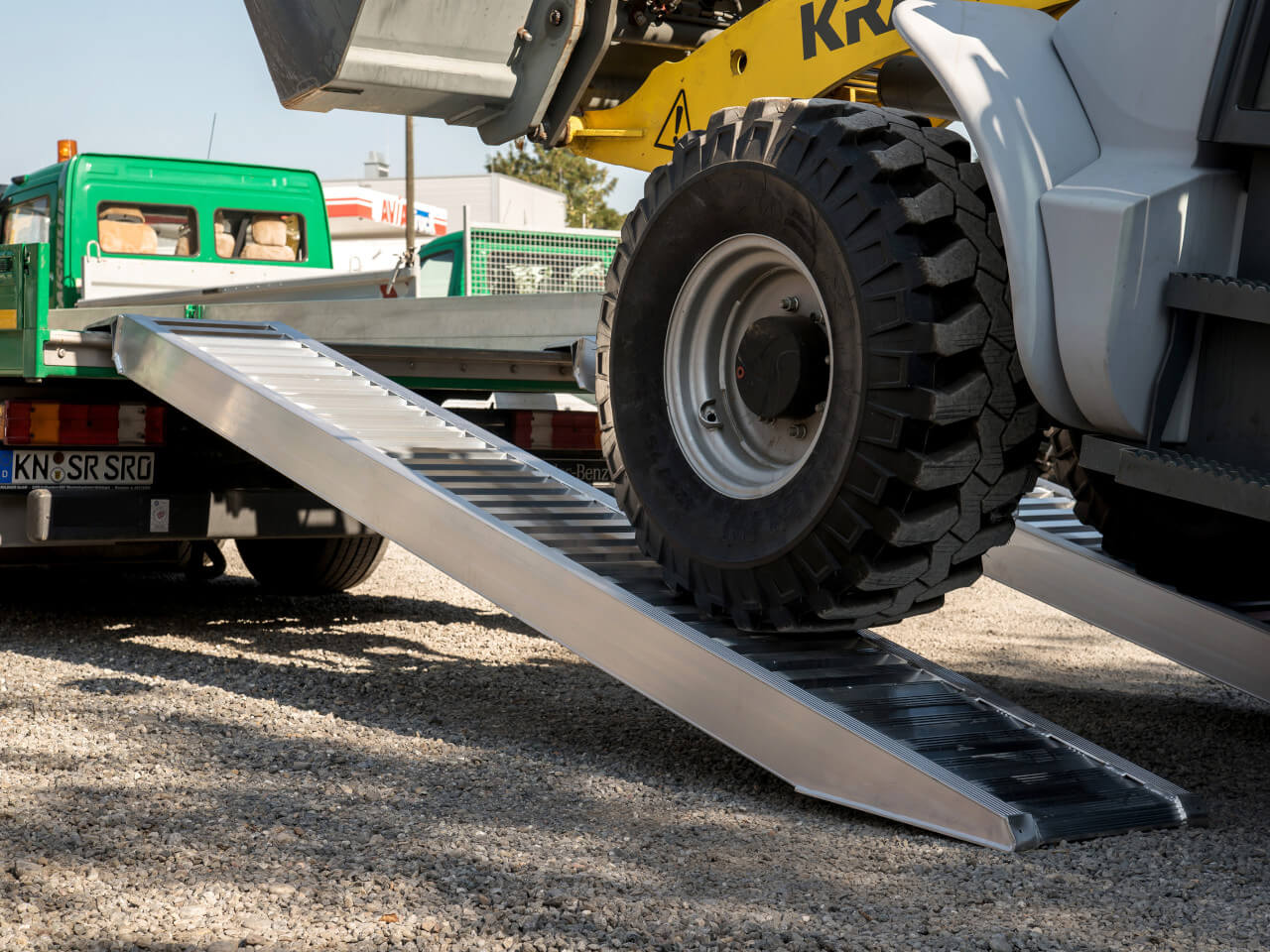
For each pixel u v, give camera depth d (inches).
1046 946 92.6
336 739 147.4
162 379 186.9
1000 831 112.7
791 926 95.3
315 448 166.1
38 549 206.5
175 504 201.2
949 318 119.7
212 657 190.9
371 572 263.7
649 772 137.7
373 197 609.6
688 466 143.5
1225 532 142.6
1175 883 106.4
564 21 199.2
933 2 121.7
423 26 195.0
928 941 93.0
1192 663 162.2
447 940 91.4
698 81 199.3
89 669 179.9
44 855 106.0
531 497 166.2
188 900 97.1
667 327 146.0
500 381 231.0
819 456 127.2
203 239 363.9
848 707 129.3
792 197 128.4
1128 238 110.2
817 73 184.4
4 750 137.3
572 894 100.0
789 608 131.4
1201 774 146.9
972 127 116.2
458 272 445.7
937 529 123.8
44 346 189.0
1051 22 125.6
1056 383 117.6
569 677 188.4
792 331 131.3
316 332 246.2
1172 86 113.4
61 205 343.0
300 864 105.5
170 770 132.1
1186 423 114.2
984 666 214.7
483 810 121.9
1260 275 111.3
